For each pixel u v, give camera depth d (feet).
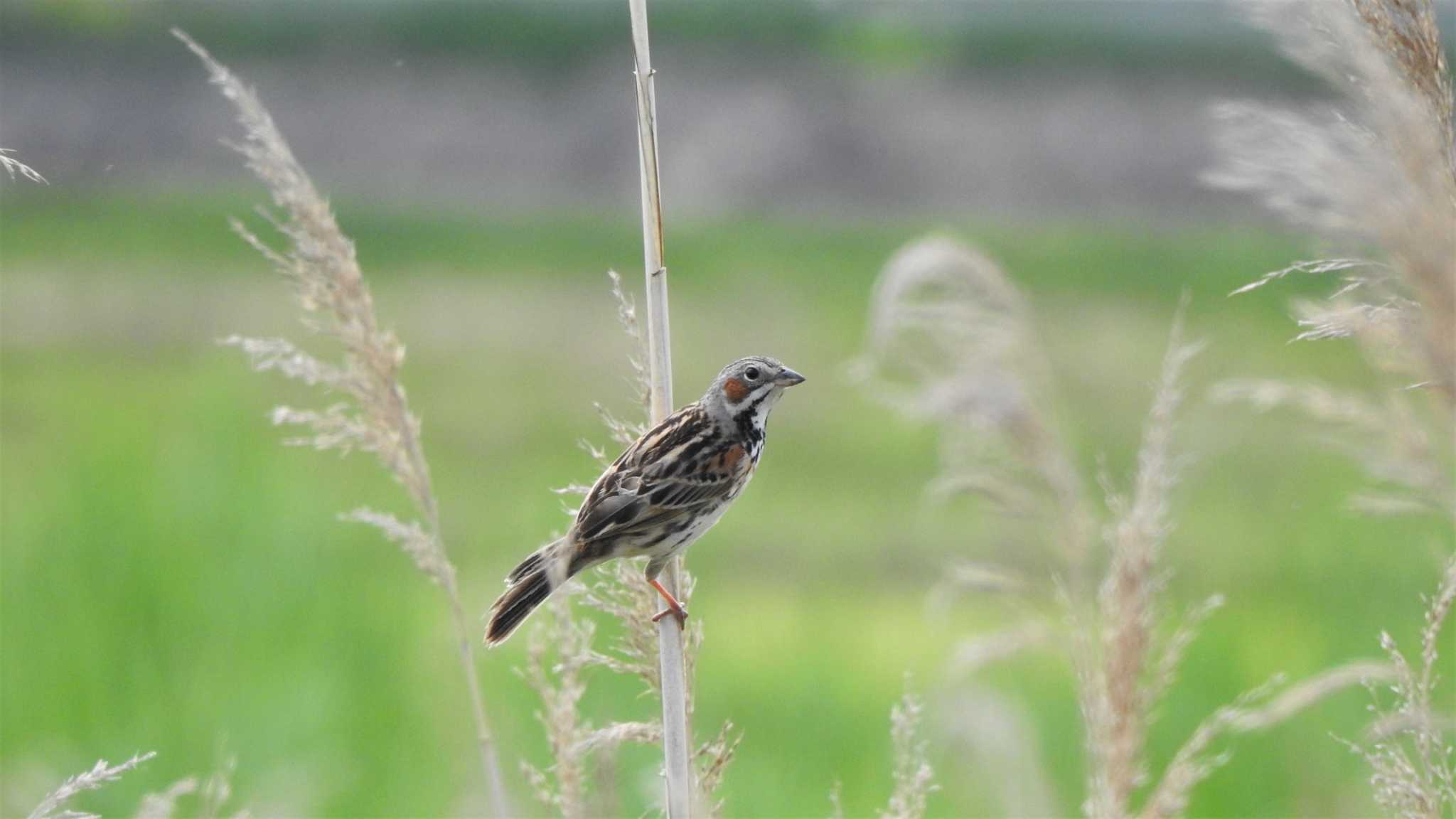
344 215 143.33
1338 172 14.06
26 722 38.68
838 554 69.97
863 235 141.28
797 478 81.05
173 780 36.96
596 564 23.07
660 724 19.98
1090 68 166.61
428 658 43.34
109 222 140.87
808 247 136.46
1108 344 104.63
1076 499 25.68
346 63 172.04
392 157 161.38
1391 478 16.46
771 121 162.20
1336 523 53.83
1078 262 127.24
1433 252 13.71
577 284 123.95
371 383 22.58
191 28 172.96
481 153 162.91
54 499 45.91
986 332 26.73
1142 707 21.04
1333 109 15.17
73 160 157.58
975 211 151.74
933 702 27.02
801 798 39.24
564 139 164.35
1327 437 16.96
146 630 41.86
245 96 22.45
